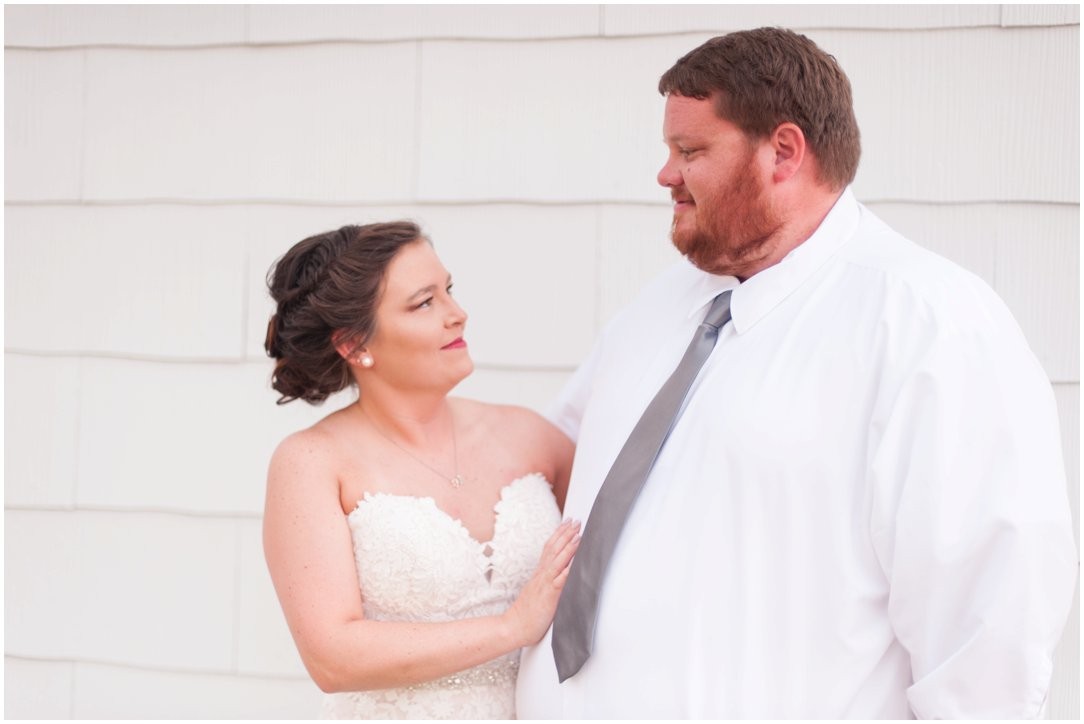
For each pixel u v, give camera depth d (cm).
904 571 143
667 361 174
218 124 245
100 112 249
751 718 150
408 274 176
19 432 252
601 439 175
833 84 161
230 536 246
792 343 158
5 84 250
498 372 238
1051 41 215
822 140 160
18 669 253
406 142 239
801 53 159
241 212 245
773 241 162
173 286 247
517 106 235
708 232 162
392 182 240
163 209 247
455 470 185
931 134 220
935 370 144
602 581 161
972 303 151
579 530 172
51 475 251
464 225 238
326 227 242
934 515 141
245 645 246
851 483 150
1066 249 216
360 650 167
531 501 185
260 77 244
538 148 235
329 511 174
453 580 173
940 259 159
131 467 249
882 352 149
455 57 237
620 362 182
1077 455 216
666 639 156
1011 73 217
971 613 141
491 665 178
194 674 248
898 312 150
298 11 242
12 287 251
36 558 252
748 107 157
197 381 247
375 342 178
